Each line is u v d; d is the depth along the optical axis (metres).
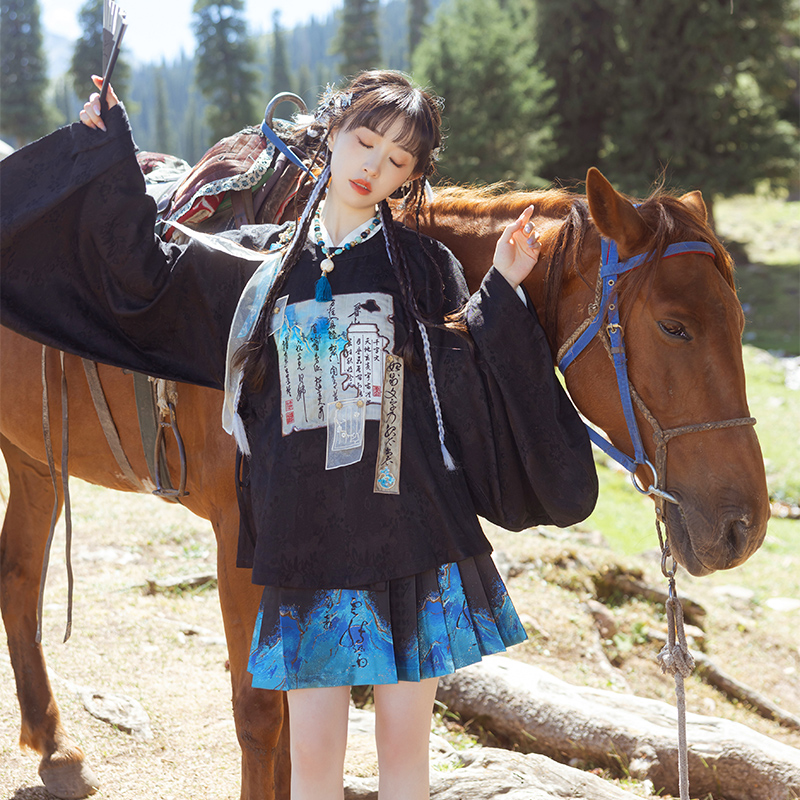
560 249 1.74
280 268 1.66
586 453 1.68
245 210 2.05
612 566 4.80
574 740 2.95
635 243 1.62
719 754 2.84
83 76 46.91
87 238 1.76
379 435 1.57
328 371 1.58
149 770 2.59
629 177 22.02
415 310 1.61
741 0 21.33
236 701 1.90
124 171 1.73
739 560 1.60
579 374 1.73
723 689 4.14
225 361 1.79
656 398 1.63
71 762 2.46
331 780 1.59
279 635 1.56
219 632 3.70
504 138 22.11
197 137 126.44
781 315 17.70
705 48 21.81
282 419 1.60
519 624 1.69
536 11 24.92
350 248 1.66
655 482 1.67
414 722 1.61
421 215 1.95
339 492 1.56
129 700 2.92
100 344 1.80
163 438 2.07
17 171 1.75
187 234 1.82
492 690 3.17
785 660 4.64
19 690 2.53
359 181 1.61
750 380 13.05
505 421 1.67
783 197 27.33
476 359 1.64
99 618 3.62
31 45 49.16
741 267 21.23
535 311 1.74
